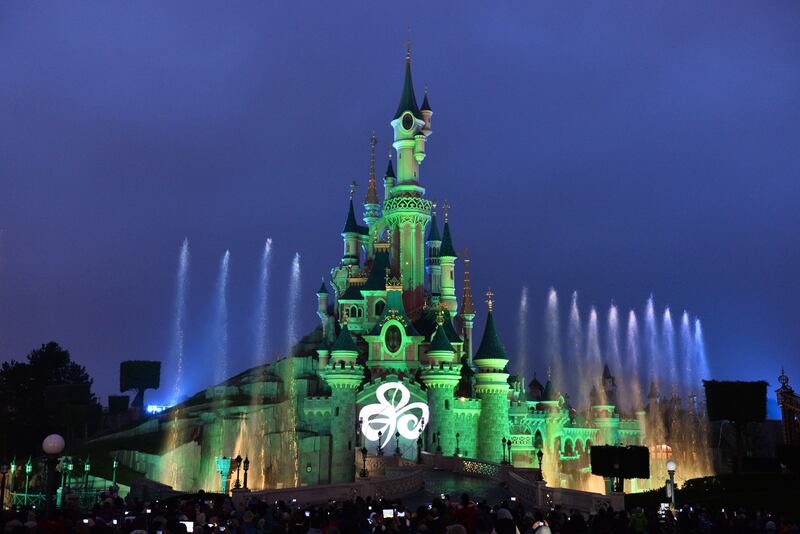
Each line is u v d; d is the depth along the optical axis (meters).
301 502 60.53
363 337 117.19
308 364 126.19
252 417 118.38
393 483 68.44
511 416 119.69
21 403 129.00
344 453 107.81
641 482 115.75
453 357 112.38
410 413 109.56
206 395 131.50
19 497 85.69
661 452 118.38
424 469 86.12
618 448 59.72
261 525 26.98
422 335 117.06
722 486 57.03
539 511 30.30
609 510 32.78
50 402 125.81
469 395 119.50
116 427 131.12
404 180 131.75
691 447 121.38
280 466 112.50
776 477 56.41
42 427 120.62
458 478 79.75
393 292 117.62
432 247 141.12
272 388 127.62
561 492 61.25
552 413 123.69
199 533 25.22
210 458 114.75
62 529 21.95
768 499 52.31
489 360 113.50
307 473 108.56
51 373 134.62
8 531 21.92
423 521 25.27
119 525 27.28
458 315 138.00
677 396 125.94
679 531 31.08
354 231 143.25
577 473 123.19
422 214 130.75
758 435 112.81
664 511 38.66
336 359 109.88
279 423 118.69
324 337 123.44
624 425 127.44
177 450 111.50
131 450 112.94
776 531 35.03
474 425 111.94
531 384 142.38
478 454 112.69
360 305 126.75
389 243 134.62
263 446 115.62
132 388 139.75
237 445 115.19
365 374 116.81
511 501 42.97
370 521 29.53
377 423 108.75
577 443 124.56
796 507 51.09
